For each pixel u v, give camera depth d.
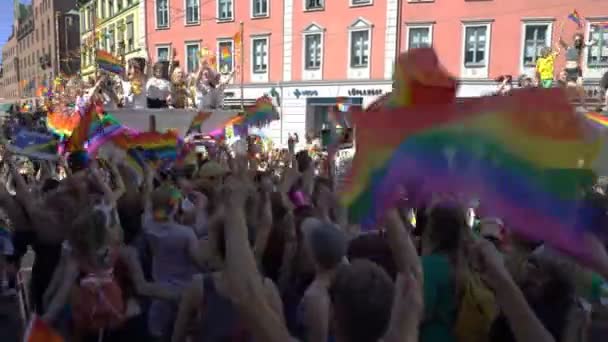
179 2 32.09
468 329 2.15
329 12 27.62
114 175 4.51
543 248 2.18
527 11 24.33
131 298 3.13
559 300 2.12
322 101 28.23
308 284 2.80
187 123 8.84
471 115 1.78
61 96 20.55
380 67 26.67
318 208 3.41
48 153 5.91
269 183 3.51
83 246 2.83
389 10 26.12
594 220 1.75
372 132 1.95
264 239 3.00
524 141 1.73
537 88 1.72
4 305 4.35
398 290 1.47
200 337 2.34
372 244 2.46
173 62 11.55
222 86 12.03
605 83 6.98
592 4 23.50
